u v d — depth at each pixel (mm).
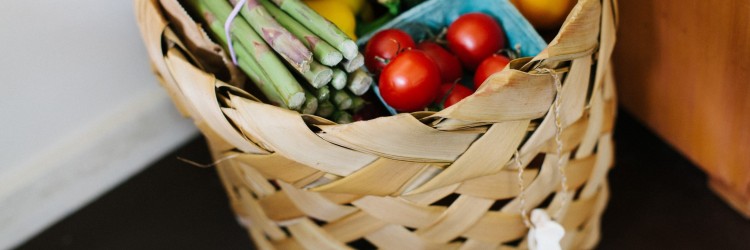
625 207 881
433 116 554
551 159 674
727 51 690
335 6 755
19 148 917
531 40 703
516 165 657
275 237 790
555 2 714
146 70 953
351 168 601
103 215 988
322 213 686
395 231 687
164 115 1000
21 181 933
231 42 679
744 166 776
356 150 575
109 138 970
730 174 805
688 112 803
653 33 769
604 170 770
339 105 660
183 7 726
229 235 938
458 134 579
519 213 700
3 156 911
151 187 1004
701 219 853
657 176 898
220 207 966
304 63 607
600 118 709
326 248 734
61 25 841
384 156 582
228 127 612
